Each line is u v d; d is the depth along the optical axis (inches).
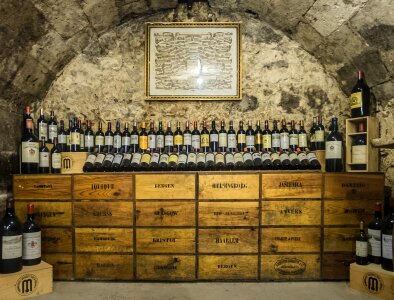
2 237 90.3
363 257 98.3
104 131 131.9
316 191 107.0
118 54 133.2
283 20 126.4
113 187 107.7
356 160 113.0
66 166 117.7
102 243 107.3
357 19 104.1
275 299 92.4
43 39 110.3
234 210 107.3
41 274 95.1
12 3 89.4
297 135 125.1
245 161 112.0
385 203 114.2
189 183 107.3
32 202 108.0
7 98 111.7
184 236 107.0
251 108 132.6
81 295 95.3
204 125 124.8
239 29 132.3
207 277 106.7
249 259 106.9
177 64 132.8
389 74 108.4
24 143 112.0
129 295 95.6
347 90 130.9
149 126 132.1
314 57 132.9
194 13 133.3
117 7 121.6
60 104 131.8
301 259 106.8
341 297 93.3
